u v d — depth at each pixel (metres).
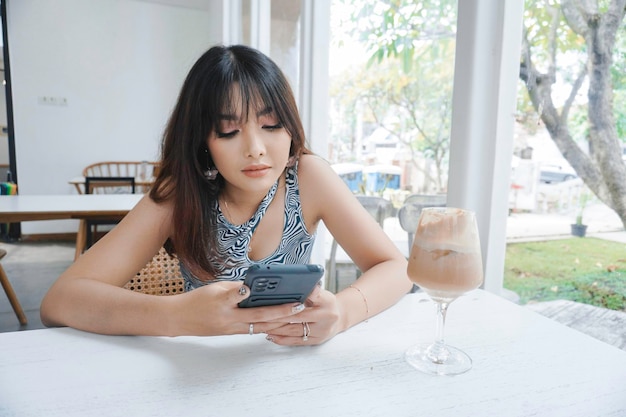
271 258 0.94
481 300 0.84
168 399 0.49
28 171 4.41
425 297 0.85
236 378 0.54
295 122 0.79
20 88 4.27
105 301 0.66
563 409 0.49
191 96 0.77
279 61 2.38
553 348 0.64
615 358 0.61
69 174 4.58
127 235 0.82
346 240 0.92
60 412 0.46
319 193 0.96
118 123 4.69
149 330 0.63
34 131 4.38
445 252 0.56
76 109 4.51
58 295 0.69
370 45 1.71
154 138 4.84
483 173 1.02
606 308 0.83
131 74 4.67
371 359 0.59
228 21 3.00
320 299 0.63
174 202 0.87
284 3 2.32
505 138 1.01
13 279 3.15
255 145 0.72
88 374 0.54
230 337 0.65
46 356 0.58
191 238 0.87
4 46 4.18
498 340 0.66
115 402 0.48
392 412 0.47
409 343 0.65
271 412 0.47
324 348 0.63
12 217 1.96
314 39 1.92
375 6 1.66
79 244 2.63
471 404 0.49
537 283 0.98
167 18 4.72
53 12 4.29
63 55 4.39
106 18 4.50
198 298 0.61
